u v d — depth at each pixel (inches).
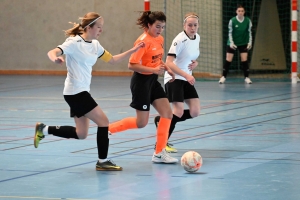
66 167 325.1
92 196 257.6
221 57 995.3
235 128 461.7
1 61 1136.2
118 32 1051.9
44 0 1095.6
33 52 1116.5
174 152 367.6
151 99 342.3
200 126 475.5
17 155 362.6
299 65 952.9
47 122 509.7
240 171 307.6
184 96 375.2
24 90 815.1
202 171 309.9
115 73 1071.0
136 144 399.5
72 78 311.9
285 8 1039.6
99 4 1057.5
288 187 269.3
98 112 312.8
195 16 364.8
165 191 265.4
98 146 315.3
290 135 423.8
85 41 313.0
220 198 250.7
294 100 645.3
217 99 670.5
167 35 1005.2
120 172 310.8
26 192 266.5
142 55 334.3
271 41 1058.1
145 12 339.0
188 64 372.8
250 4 1043.3
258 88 796.0
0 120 524.7
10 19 1120.8
